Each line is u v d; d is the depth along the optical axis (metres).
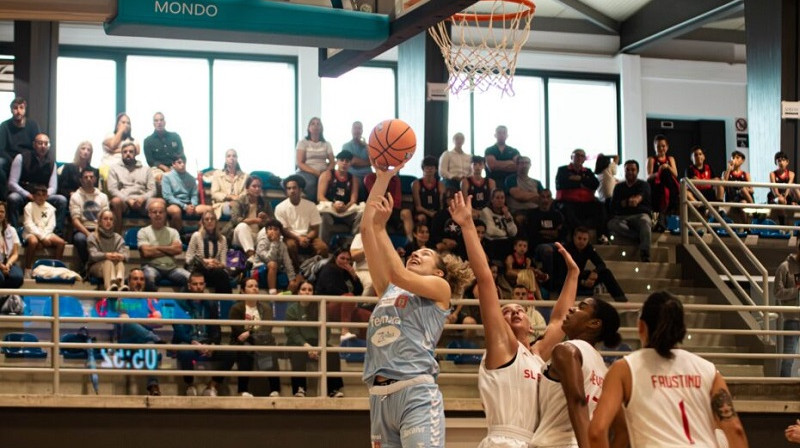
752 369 11.21
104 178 12.90
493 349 5.50
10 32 15.32
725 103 18.88
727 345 11.91
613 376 4.54
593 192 13.66
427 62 14.30
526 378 5.47
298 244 11.98
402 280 5.37
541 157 18.06
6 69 14.43
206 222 11.45
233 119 16.75
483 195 13.11
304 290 10.55
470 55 9.45
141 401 8.60
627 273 13.09
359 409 9.00
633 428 4.51
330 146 13.70
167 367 9.13
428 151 14.26
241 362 9.26
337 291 10.62
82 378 9.36
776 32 14.30
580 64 18.16
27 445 8.43
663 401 4.47
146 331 9.28
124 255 11.14
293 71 17.06
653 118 18.72
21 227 11.54
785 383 10.31
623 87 18.27
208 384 9.29
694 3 16.17
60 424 8.50
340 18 7.81
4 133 11.76
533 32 17.95
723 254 13.59
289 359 9.40
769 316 11.80
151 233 11.46
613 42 18.33
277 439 8.88
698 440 4.45
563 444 5.25
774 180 13.90
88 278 11.02
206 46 16.59
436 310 5.50
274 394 9.33
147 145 13.38
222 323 8.84
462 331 10.01
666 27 16.92
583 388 5.00
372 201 5.63
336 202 12.48
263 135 16.86
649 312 4.60
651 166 14.40
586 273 12.09
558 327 6.08
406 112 15.23
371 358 5.49
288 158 16.94
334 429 8.98
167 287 11.18
